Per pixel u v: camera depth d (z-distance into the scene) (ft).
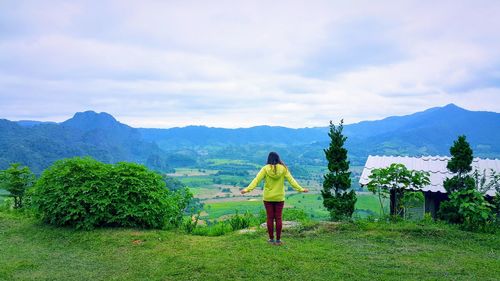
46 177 32.19
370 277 19.95
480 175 37.70
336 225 31.68
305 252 24.23
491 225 31.35
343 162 38.50
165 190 34.30
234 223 34.91
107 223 31.14
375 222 33.45
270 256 23.04
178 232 32.17
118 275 20.95
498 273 20.66
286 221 34.71
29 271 21.77
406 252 24.81
